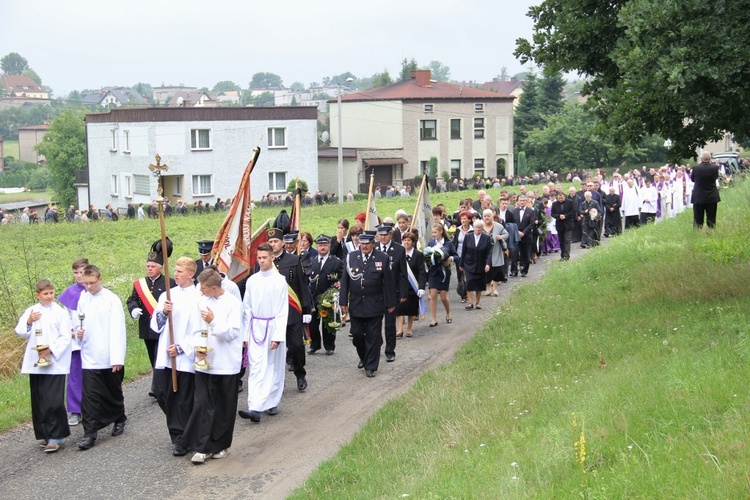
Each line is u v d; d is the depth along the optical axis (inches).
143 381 490.0
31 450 375.6
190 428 357.1
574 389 365.4
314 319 547.8
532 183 2426.2
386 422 387.2
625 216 1125.7
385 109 2691.9
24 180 4751.5
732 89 442.9
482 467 290.0
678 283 544.1
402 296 536.1
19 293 608.1
